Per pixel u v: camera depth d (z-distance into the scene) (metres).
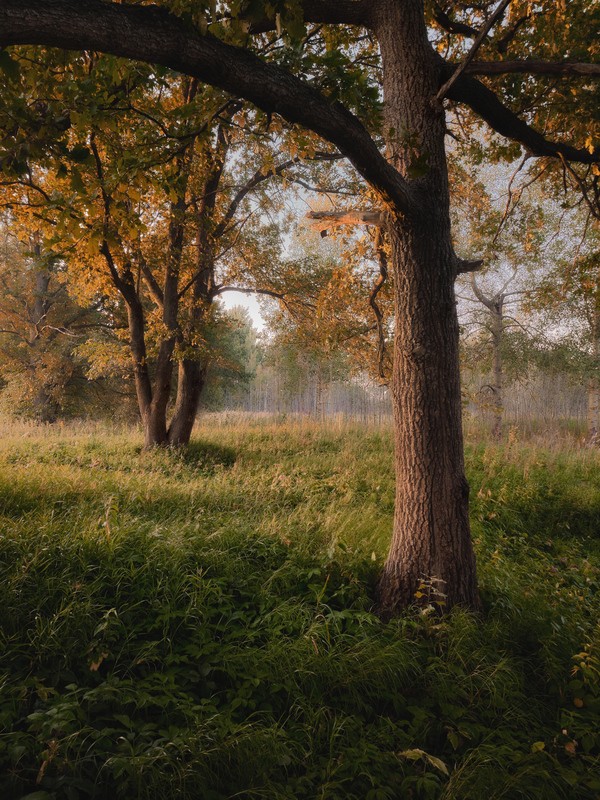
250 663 3.38
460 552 4.29
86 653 3.21
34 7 2.39
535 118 5.97
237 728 2.79
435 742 3.11
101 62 3.58
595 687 3.52
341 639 3.69
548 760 2.99
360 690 3.37
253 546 5.11
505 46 5.18
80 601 3.60
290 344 15.05
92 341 13.15
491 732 3.12
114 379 28.09
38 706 2.83
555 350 17.59
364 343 11.77
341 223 4.79
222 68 2.92
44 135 3.18
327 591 4.46
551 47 5.38
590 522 8.06
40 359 24.53
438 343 4.33
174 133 4.21
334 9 4.30
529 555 6.66
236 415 22.36
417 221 4.21
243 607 4.10
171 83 9.73
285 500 7.66
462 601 4.26
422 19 4.31
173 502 6.89
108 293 11.50
